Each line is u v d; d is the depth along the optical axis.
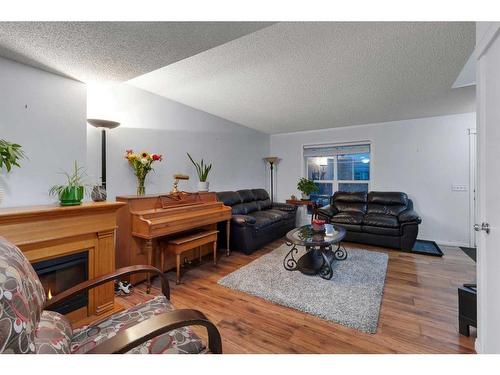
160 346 0.99
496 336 1.23
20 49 1.61
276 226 4.31
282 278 2.69
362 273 2.82
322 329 1.80
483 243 1.37
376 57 2.22
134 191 2.98
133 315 1.24
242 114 4.24
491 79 1.24
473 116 3.99
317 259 3.04
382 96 3.27
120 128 2.84
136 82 2.84
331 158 5.45
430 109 3.84
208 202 3.47
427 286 2.50
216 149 4.39
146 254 2.67
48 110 1.93
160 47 1.63
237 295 2.33
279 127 5.28
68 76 2.03
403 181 4.55
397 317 1.94
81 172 2.13
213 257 3.41
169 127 3.45
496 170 1.20
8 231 1.44
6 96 1.71
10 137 1.73
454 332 1.75
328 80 2.76
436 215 4.27
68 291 1.20
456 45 2.01
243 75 2.62
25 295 0.82
